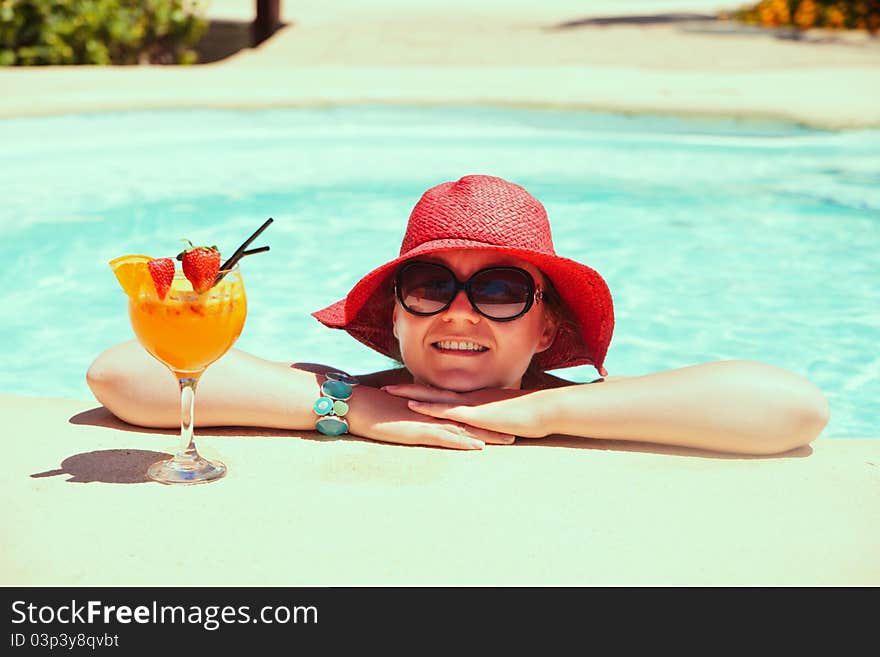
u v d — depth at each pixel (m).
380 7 22.09
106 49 12.65
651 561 2.29
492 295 2.96
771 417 2.93
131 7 12.96
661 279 5.67
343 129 8.55
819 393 3.01
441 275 2.97
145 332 2.50
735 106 9.09
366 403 3.05
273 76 10.65
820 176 7.82
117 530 2.36
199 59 14.52
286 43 14.99
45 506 2.48
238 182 7.42
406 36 16.05
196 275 2.42
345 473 2.75
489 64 12.96
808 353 4.64
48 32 11.96
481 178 3.08
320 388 3.08
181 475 2.66
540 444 3.03
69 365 4.39
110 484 2.63
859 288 5.55
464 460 2.87
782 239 6.41
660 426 2.97
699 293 5.46
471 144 8.52
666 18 20.44
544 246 3.05
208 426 3.10
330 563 2.24
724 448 2.97
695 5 25.31
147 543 2.31
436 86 10.03
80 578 2.14
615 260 5.98
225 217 6.61
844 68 12.07
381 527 2.42
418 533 2.39
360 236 6.32
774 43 15.84
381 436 3.00
